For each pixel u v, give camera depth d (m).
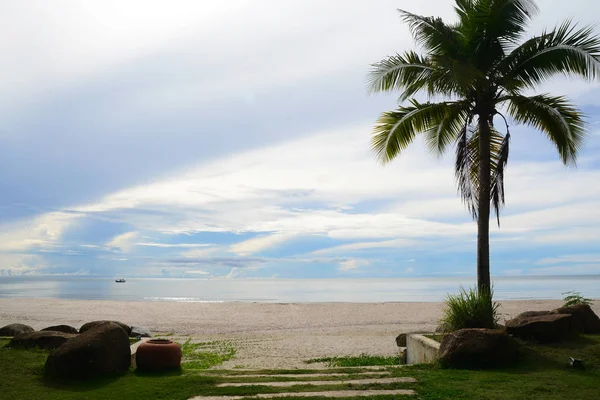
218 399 6.45
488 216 11.98
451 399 6.43
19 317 23.92
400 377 7.66
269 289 108.81
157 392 6.81
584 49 11.15
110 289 93.31
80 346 7.52
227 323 23.03
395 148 13.68
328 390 6.87
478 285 11.80
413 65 12.74
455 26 13.42
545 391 6.75
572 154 12.69
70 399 6.47
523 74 12.16
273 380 7.53
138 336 13.93
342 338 17.05
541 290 76.50
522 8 11.80
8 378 7.25
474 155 13.76
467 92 12.23
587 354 8.88
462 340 8.64
